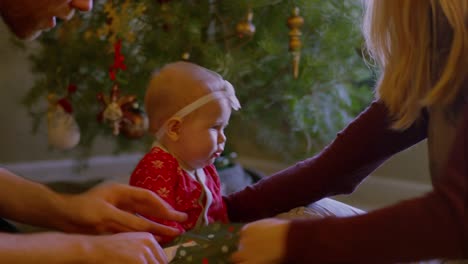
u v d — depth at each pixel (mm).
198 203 1004
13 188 870
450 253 583
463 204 568
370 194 2494
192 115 1000
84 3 927
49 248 668
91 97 1837
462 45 651
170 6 1636
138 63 1704
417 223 581
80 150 2414
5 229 853
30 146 2654
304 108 1784
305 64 1702
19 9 888
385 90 800
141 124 1680
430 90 696
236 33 1646
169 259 767
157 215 870
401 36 750
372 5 818
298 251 608
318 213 965
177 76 1017
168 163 1000
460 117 638
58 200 856
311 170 986
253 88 1790
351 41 1720
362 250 592
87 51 1727
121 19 1607
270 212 1007
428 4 716
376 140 954
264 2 1604
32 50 2244
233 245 756
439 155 692
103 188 877
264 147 2270
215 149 1023
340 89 1861
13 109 2582
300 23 1588
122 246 708
